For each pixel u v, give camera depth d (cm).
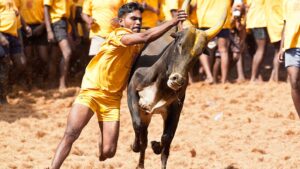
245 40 3109
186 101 2677
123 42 1462
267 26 2842
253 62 2989
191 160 1912
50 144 2116
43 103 2653
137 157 1964
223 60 2909
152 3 2597
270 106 2597
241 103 2655
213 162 1909
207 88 2891
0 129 2258
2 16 2484
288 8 1936
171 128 1628
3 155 1958
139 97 1586
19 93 2795
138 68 1584
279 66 3016
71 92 2808
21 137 2177
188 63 1433
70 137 1478
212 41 2864
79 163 1855
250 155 1973
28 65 2948
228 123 2366
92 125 2352
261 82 3005
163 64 1520
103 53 1494
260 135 2202
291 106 2586
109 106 1511
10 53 2577
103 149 1518
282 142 2120
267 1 2808
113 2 2538
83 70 3148
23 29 2722
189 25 1491
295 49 1934
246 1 2927
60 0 2755
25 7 2827
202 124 2364
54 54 2888
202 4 2802
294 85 1955
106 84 1495
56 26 2764
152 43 1609
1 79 2541
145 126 1639
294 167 1841
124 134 2217
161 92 1551
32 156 1934
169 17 2645
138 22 1520
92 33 2583
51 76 2936
